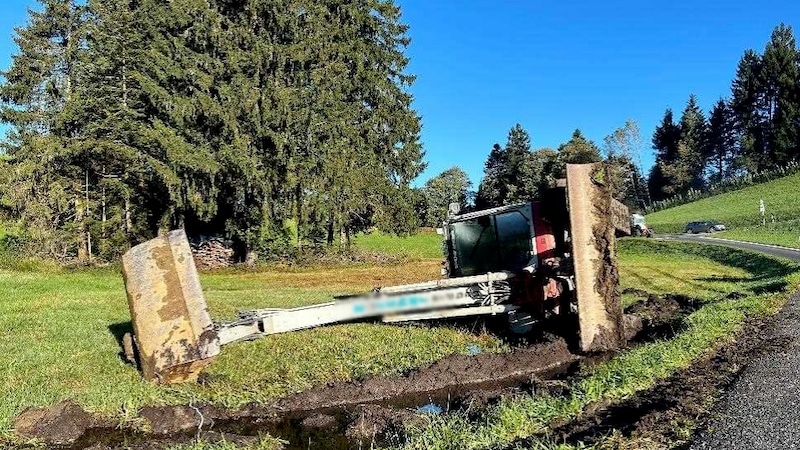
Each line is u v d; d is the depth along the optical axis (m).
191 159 23.92
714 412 4.98
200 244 29.86
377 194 30.14
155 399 6.30
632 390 5.81
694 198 75.19
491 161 87.00
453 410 6.24
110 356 8.08
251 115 25.03
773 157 77.75
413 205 32.44
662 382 6.06
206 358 6.32
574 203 7.98
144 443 5.36
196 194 25.88
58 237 27.39
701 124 93.38
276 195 27.25
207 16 25.25
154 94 24.11
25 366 7.59
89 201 28.56
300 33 27.12
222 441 5.26
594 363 7.66
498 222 10.09
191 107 24.33
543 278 9.01
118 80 28.00
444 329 10.07
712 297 13.66
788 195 58.09
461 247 10.62
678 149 90.50
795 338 7.70
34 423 5.70
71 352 8.36
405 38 32.66
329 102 27.27
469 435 4.97
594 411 5.38
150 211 29.06
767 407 5.00
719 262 26.42
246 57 25.41
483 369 7.55
